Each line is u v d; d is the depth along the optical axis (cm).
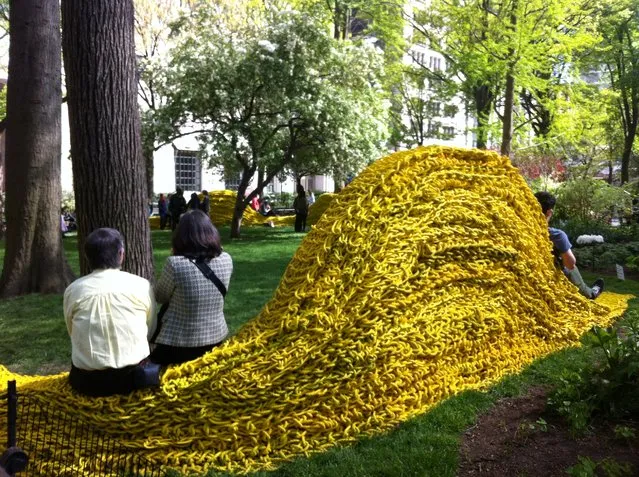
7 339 651
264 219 2505
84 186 465
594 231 1322
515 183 541
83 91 454
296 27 1711
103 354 320
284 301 377
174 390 328
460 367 428
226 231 2100
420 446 338
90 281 331
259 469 323
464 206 464
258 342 352
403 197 425
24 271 921
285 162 1794
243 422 335
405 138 2725
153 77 1755
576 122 2023
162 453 324
